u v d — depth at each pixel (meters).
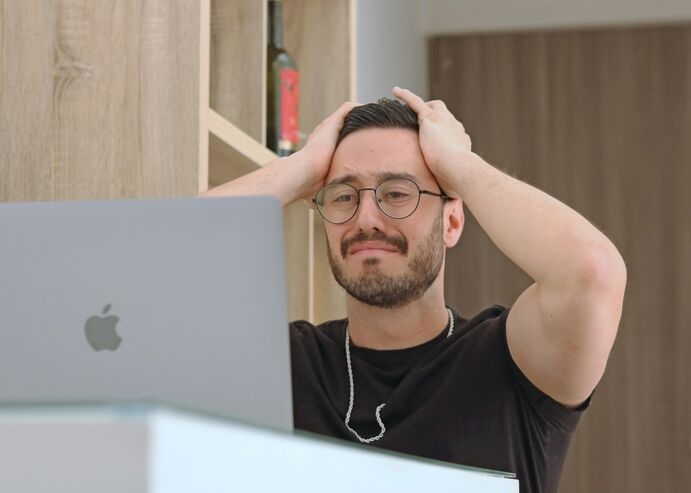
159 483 0.68
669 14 5.45
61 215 1.33
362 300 2.00
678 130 5.45
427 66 5.66
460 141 2.15
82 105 2.04
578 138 5.51
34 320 1.32
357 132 2.08
